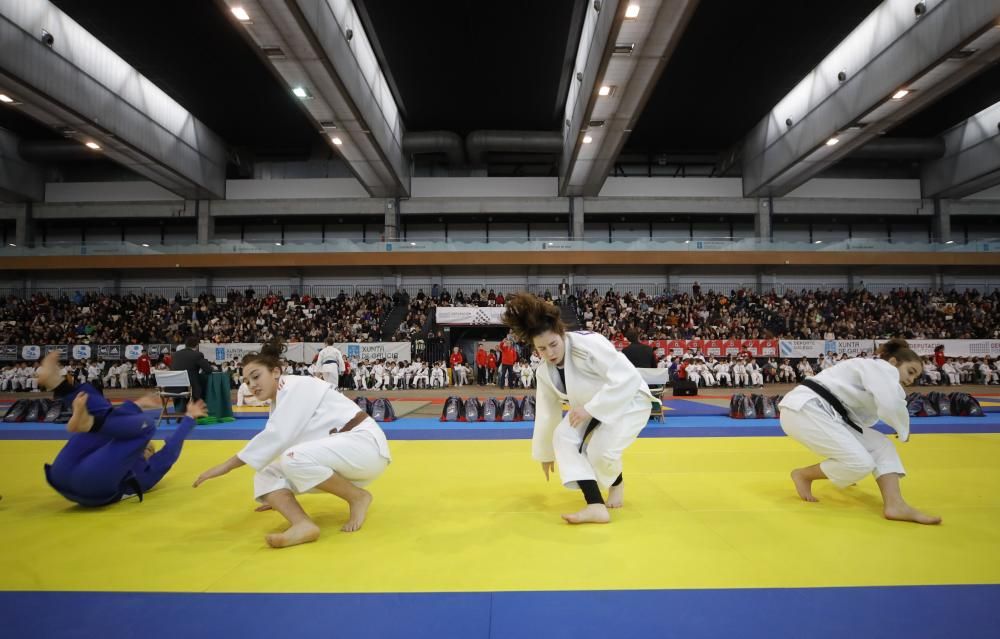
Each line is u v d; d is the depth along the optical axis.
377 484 4.57
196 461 5.86
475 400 10.08
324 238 34.34
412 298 31.27
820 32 22.55
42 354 23.77
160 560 2.78
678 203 32.44
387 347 23.53
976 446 6.39
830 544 2.96
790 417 3.76
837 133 22.31
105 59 21.67
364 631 2.01
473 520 3.47
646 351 9.59
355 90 20.55
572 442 3.54
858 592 2.33
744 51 23.89
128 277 31.00
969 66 17.22
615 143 24.56
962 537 3.06
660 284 31.36
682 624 2.05
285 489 3.13
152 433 4.02
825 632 1.98
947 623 2.04
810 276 31.56
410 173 32.62
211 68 24.95
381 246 28.11
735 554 2.81
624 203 32.41
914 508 3.53
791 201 32.34
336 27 18.36
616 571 2.59
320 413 3.33
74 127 21.38
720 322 26.58
